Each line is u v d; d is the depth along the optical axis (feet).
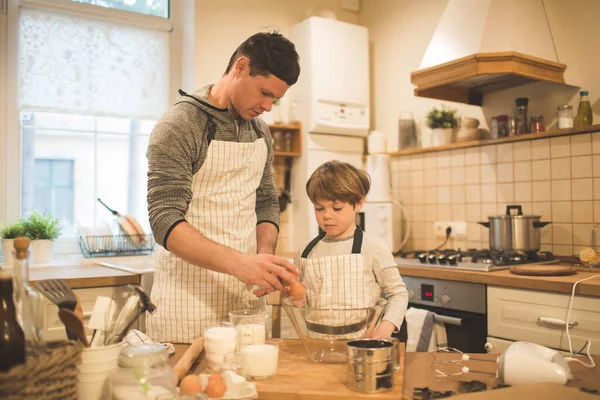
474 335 7.00
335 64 10.44
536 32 7.88
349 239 4.97
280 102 10.35
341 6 11.71
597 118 7.94
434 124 9.77
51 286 3.31
